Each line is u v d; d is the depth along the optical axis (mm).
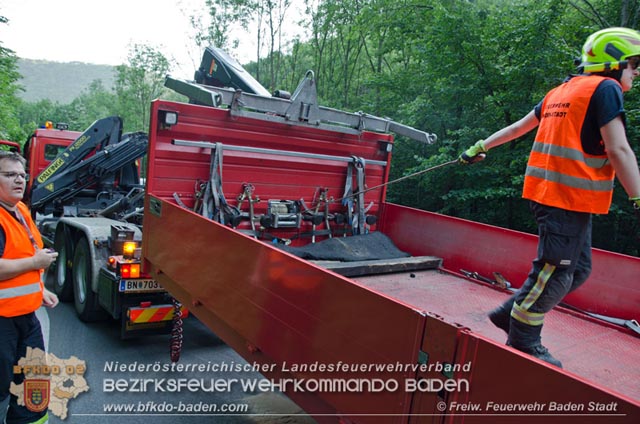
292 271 2283
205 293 3023
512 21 8578
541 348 2121
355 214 4836
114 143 7789
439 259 4289
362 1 15477
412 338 1739
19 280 2709
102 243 5160
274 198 4520
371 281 3721
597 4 9219
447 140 8891
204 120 4043
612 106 1815
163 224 3674
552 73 7852
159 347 4918
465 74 8898
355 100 15859
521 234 3758
